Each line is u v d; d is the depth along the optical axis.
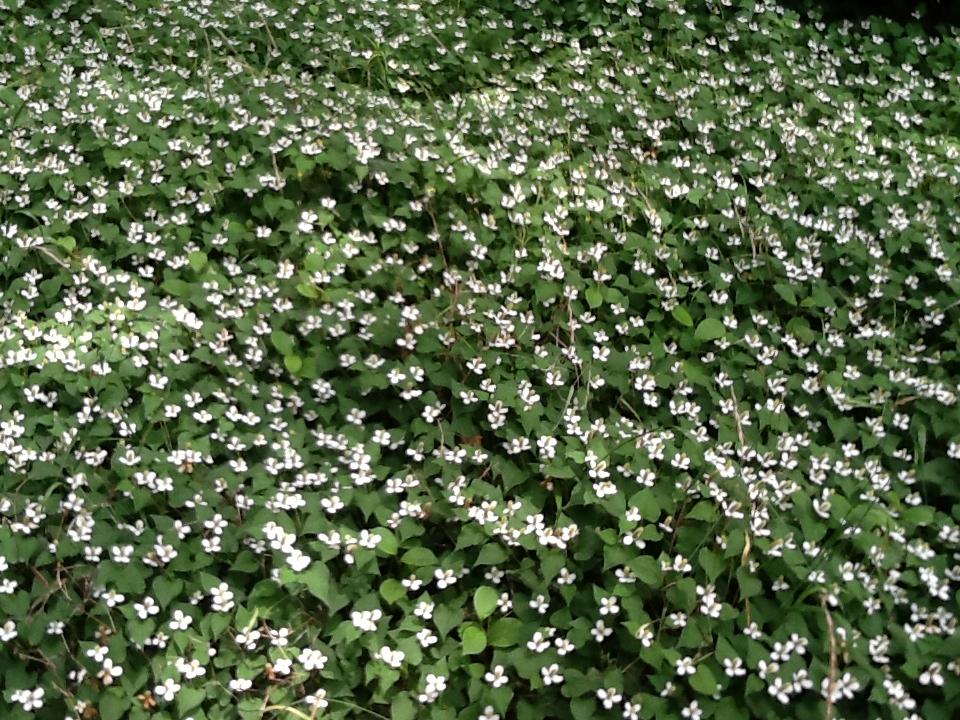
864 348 1.80
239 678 1.31
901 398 1.71
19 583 1.38
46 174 1.87
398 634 1.36
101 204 1.82
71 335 1.62
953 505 1.56
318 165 1.95
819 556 1.44
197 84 2.25
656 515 1.45
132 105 2.05
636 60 2.60
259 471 1.49
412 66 2.48
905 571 1.45
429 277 1.83
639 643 1.37
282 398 1.60
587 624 1.38
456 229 1.86
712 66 2.65
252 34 2.48
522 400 1.60
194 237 1.85
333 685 1.33
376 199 1.91
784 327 1.85
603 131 2.26
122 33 2.42
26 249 1.73
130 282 1.72
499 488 1.49
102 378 1.56
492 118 2.18
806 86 2.57
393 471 1.54
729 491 1.49
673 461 1.53
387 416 1.64
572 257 1.87
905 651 1.37
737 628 1.38
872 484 1.57
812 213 2.09
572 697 1.32
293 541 1.38
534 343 1.75
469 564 1.45
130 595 1.37
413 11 2.72
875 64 2.75
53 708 1.30
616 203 1.96
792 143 2.22
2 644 1.32
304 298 1.73
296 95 2.17
